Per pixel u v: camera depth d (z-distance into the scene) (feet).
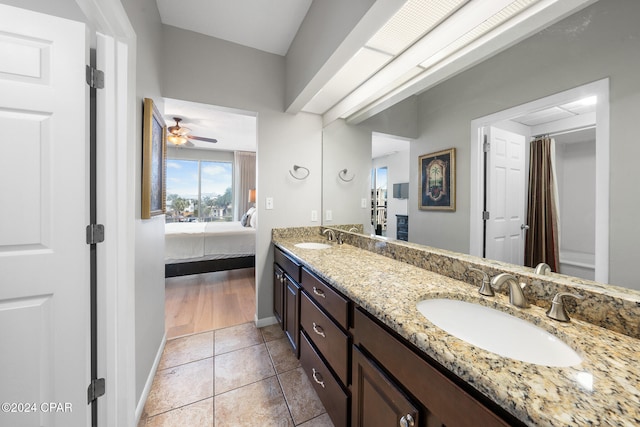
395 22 3.68
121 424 3.73
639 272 2.04
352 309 3.35
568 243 2.46
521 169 2.81
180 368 5.46
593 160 2.24
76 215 3.22
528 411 1.35
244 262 11.76
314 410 4.38
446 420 1.88
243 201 20.44
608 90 2.13
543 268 2.68
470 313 2.97
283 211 7.55
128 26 3.61
